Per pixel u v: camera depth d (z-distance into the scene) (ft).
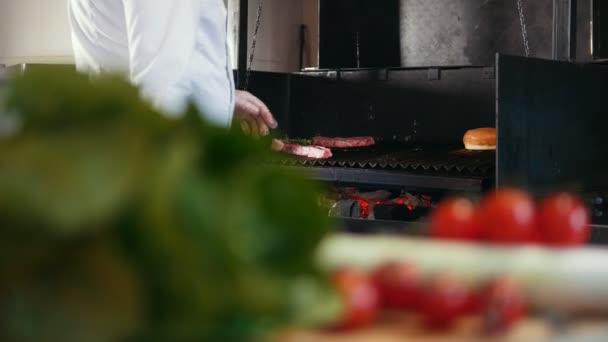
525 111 8.89
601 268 2.45
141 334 1.54
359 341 2.24
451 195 9.53
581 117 9.77
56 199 1.41
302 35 17.75
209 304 1.55
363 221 5.59
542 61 9.12
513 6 11.48
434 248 2.63
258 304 1.63
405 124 12.00
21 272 1.48
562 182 9.44
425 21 12.19
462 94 11.55
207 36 8.18
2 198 1.42
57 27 17.69
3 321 1.48
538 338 2.22
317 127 12.66
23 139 1.50
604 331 2.34
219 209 1.64
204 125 1.69
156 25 7.64
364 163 10.25
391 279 2.50
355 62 12.71
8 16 18.07
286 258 1.77
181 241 1.53
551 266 2.46
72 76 1.59
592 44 10.77
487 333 2.28
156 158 1.51
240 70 12.10
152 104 1.61
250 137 1.73
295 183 1.81
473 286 2.44
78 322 1.48
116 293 1.49
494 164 9.60
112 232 1.51
